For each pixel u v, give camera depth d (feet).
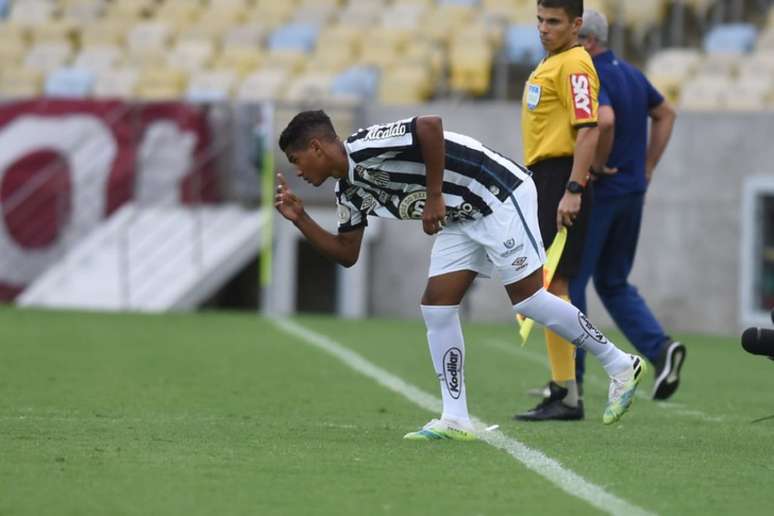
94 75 225.76
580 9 79.41
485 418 81.46
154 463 60.18
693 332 180.14
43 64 232.94
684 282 180.24
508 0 235.61
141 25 238.27
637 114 88.99
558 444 68.69
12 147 190.90
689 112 179.42
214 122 188.24
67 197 189.88
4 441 66.59
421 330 154.81
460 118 185.78
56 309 173.78
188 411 81.10
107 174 189.26
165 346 126.11
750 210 177.27
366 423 76.84
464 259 68.49
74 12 245.24
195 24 237.86
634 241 92.53
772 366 124.77
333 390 94.99
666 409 88.79
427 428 69.46
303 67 224.12
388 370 109.70
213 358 116.47
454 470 59.77
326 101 194.49
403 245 187.73
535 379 107.14
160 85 222.28
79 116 190.70
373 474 58.34
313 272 196.54
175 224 186.80
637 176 89.30
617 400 72.69
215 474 57.62
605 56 88.94
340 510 50.42
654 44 227.81
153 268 183.01
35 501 51.24
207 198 188.65
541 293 70.03
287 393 92.43
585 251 87.71
